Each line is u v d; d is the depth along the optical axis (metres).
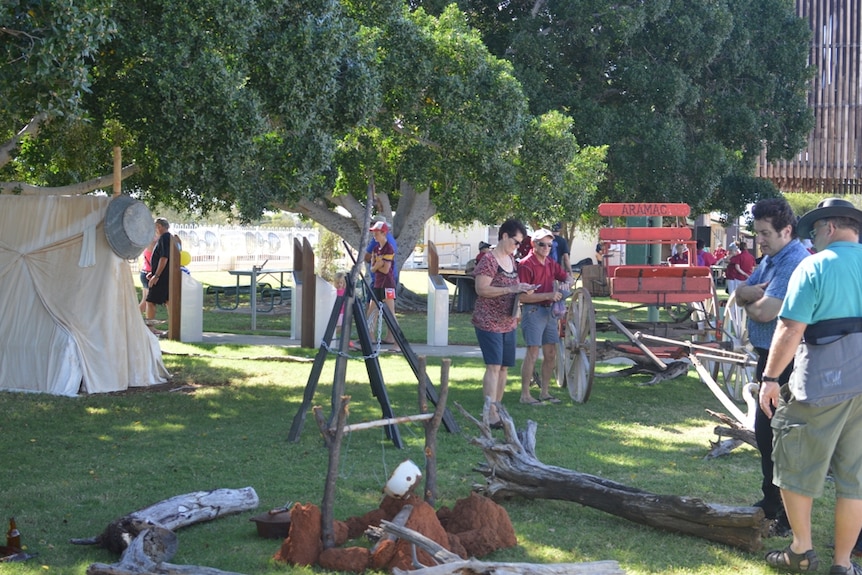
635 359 12.10
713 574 5.09
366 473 7.21
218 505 5.88
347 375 12.74
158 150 11.23
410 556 4.92
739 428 7.64
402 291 26.12
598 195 26.88
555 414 10.03
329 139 12.71
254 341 16.80
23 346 10.95
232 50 11.26
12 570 4.94
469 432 8.90
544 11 25.38
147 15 11.05
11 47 8.48
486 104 16.27
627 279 11.70
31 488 6.69
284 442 8.36
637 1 25.22
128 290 11.48
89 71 10.99
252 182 13.92
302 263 16.69
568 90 24.69
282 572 4.95
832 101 34.34
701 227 34.69
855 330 4.93
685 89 25.28
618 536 5.69
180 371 12.78
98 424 9.17
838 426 4.95
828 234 5.21
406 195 24.00
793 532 5.18
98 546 5.38
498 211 21.00
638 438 8.80
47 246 11.03
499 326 8.83
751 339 5.96
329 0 12.07
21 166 17.42
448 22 17.02
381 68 14.95
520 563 4.64
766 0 28.50
